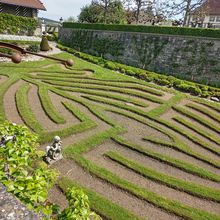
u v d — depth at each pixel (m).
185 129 21.30
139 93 28.30
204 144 18.70
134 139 18.39
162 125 21.64
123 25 44.41
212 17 59.25
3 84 25.92
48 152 13.96
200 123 22.91
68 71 33.94
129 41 43.75
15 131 6.28
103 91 28.33
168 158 15.94
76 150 15.44
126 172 14.27
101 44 47.81
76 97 24.97
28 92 24.89
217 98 29.86
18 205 3.44
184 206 11.92
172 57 38.88
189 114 24.00
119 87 30.11
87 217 4.14
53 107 21.72
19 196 3.84
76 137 17.31
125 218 10.72
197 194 12.99
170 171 14.98
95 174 13.41
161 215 11.39
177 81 33.31
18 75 29.56
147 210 11.59
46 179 5.15
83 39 51.19
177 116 23.47
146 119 22.36
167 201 12.10
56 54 42.72
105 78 32.50
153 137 18.97
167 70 39.44
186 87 31.78
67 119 20.09
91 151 16.03
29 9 51.03
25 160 4.88
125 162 14.89
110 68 38.88
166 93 30.02
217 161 16.81
